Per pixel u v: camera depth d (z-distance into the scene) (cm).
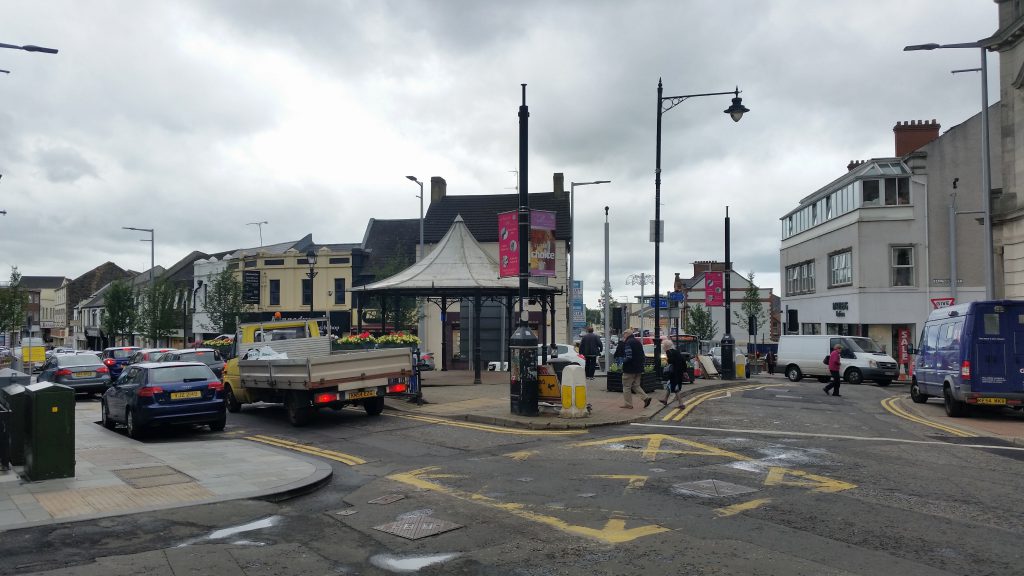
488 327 4294
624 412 1584
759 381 3012
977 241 3506
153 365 1498
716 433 1331
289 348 1925
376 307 4122
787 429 1390
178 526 720
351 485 935
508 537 666
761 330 7119
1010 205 2336
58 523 722
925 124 3884
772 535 655
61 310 10106
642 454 1101
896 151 3931
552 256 1734
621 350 2097
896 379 2859
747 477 921
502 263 1727
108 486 889
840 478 912
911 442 1224
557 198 4644
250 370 1741
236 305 4769
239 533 700
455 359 4306
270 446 1259
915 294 3553
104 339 7762
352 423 1537
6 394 1097
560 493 841
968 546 618
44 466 922
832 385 2222
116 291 5984
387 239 4922
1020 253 2272
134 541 671
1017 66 2300
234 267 5219
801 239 4606
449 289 2230
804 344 3112
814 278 4353
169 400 1442
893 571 555
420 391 1773
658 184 2266
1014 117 2333
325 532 703
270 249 5912
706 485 872
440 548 639
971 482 884
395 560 609
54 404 933
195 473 970
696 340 3634
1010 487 855
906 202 3591
